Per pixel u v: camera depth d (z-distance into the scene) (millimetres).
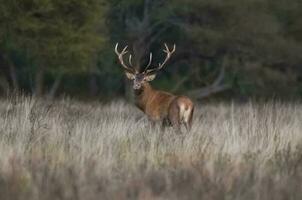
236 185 30000
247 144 39719
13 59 127312
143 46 133875
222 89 139625
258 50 136125
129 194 28484
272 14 139500
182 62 143625
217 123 51062
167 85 142875
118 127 43625
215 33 132875
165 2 136625
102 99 115875
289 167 34219
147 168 33062
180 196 28484
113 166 33844
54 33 97562
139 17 142000
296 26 141625
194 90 140500
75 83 138125
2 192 28672
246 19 134375
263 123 46625
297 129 45469
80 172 31391
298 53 136875
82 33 98750
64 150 37500
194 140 40906
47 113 49375
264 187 29812
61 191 28484
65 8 98375
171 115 49531
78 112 55500
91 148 37469
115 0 130625
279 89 139375
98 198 27719
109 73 134750
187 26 134000
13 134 41938
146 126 46969
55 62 100750
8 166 32812
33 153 37281
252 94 140625
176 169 33438
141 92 50844
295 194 29203
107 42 121875
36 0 94438
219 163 34625
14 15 95562
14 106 51375
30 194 28484
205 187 29500
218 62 140000
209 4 133000
